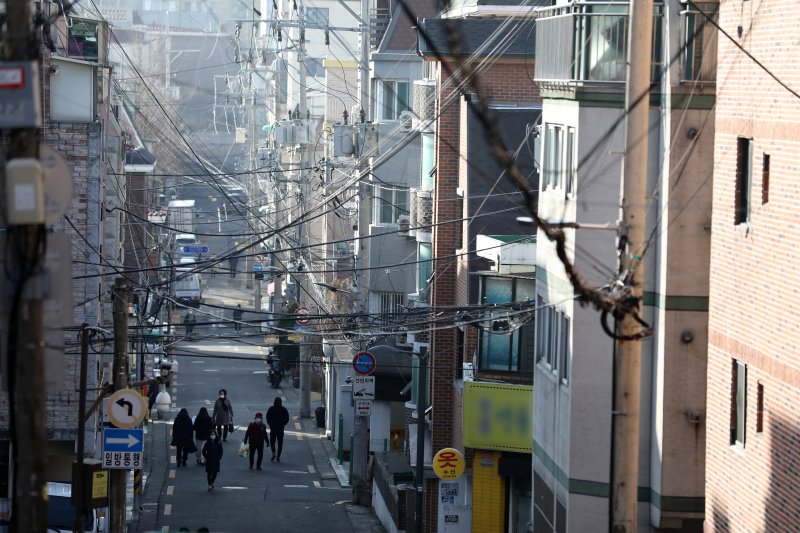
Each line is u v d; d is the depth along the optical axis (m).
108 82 53.56
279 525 49.41
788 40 24.17
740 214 26.78
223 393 67.00
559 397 32.31
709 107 28.83
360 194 62.88
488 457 41.62
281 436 63.03
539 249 35.53
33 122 15.27
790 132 24.02
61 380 16.11
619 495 21.72
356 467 55.31
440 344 48.62
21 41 15.40
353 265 70.38
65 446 41.12
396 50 68.12
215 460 54.94
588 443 30.67
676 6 28.78
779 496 24.12
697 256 28.95
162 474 58.88
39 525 15.65
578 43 30.41
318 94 131.38
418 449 44.31
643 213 21.50
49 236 16.08
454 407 47.72
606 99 29.98
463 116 47.34
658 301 29.34
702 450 29.11
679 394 29.11
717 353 27.64
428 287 52.19
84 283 41.44
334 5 135.12
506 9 49.69
